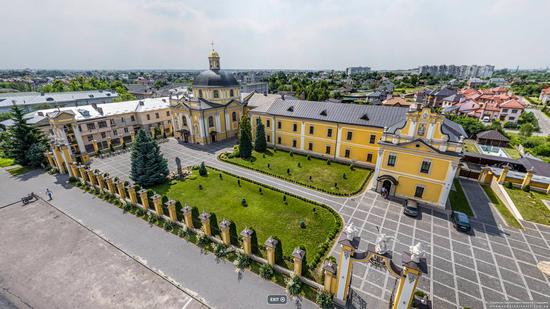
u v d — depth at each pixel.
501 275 21.33
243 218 29.00
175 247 24.56
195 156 50.56
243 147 48.25
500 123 77.69
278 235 26.05
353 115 45.28
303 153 51.66
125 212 30.34
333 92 135.25
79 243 25.30
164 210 29.00
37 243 25.38
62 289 20.28
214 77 58.78
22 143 42.69
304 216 29.41
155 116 67.44
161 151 53.66
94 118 55.91
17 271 22.06
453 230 27.02
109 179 33.16
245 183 37.88
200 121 56.22
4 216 29.91
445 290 19.91
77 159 47.00
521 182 34.47
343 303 18.33
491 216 29.33
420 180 31.52
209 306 18.70
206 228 24.77
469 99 98.38
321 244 24.19
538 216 28.86
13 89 142.88
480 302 18.98
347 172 42.19
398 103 88.19
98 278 21.22
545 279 20.98
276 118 53.12
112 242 25.30
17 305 19.05
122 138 57.44
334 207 31.38
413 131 30.50
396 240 25.45
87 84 127.69
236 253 23.12
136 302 19.09
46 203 32.62
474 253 23.72
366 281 20.56
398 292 16.19
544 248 24.36
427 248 24.34
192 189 35.97
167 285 20.48
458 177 38.97
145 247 24.59
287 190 35.97
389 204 32.00
